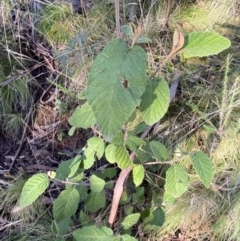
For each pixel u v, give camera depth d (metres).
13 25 0.70
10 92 0.67
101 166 0.61
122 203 0.54
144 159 0.48
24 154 0.66
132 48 0.38
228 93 0.61
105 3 0.70
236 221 0.59
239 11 0.68
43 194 0.62
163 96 0.42
